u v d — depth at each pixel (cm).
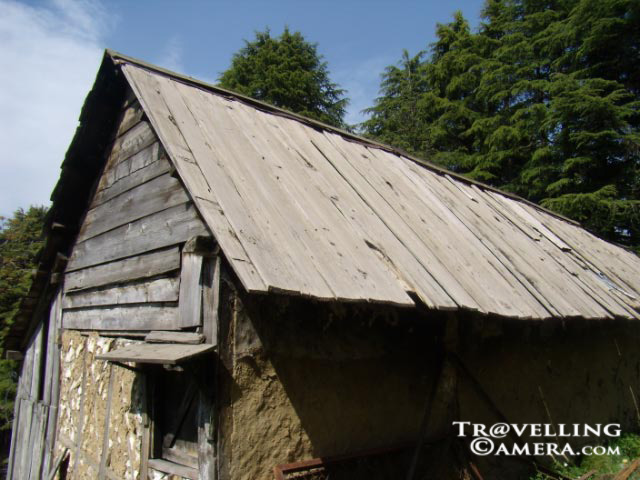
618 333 842
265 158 494
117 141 580
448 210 668
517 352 600
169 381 418
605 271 790
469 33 2211
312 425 373
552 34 1770
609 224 1516
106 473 463
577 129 1605
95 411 515
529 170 1719
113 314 512
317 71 2452
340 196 507
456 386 498
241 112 589
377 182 620
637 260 1064
